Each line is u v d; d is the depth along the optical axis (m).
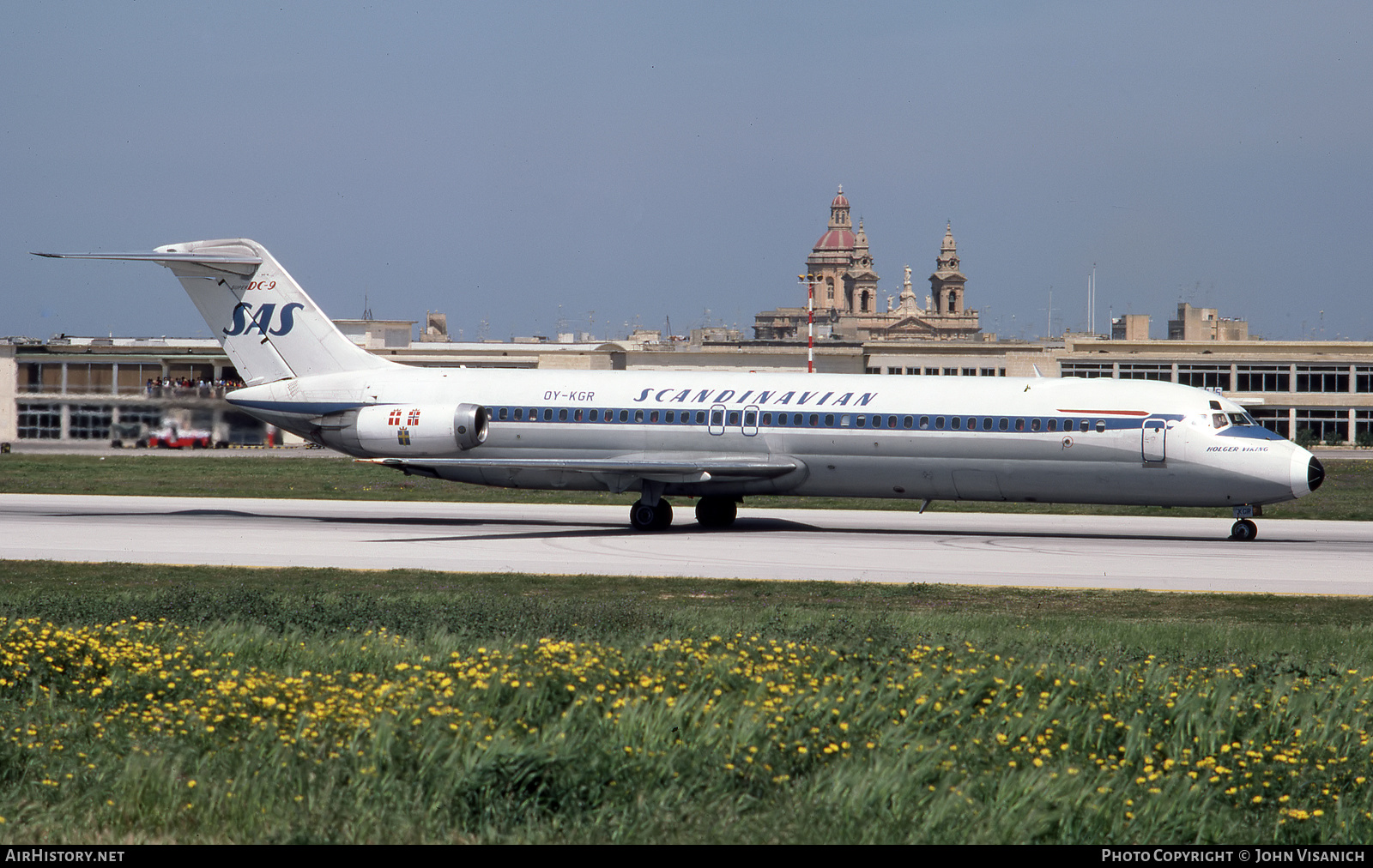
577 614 73.88
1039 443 122.94
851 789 42.75
